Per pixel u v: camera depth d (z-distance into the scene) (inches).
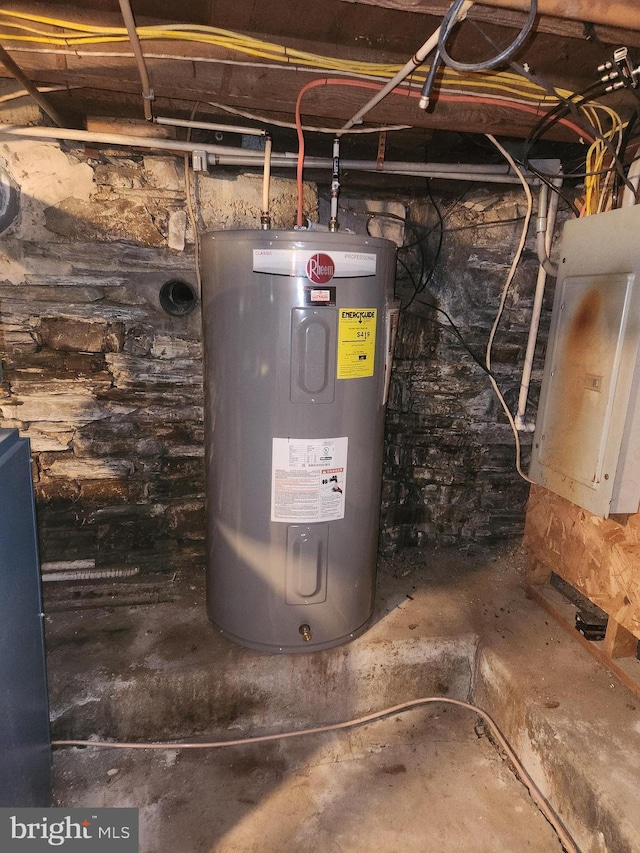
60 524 72.9
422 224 77.6
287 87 51.4
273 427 55.2
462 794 57.3
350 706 66.2
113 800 55.4
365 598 66.1
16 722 43.8
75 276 66.3
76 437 70.8
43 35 44.4
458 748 63.1
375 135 66.3
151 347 70.4
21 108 61.4
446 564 83.7
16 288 65.0
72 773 57.8
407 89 51.6
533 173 66.1
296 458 55.9
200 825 53.4
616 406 54.6
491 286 79.0
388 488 84.6
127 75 49.6
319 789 57.6
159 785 57.3
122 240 66.6
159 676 59.9
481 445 84.4
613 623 60.7
